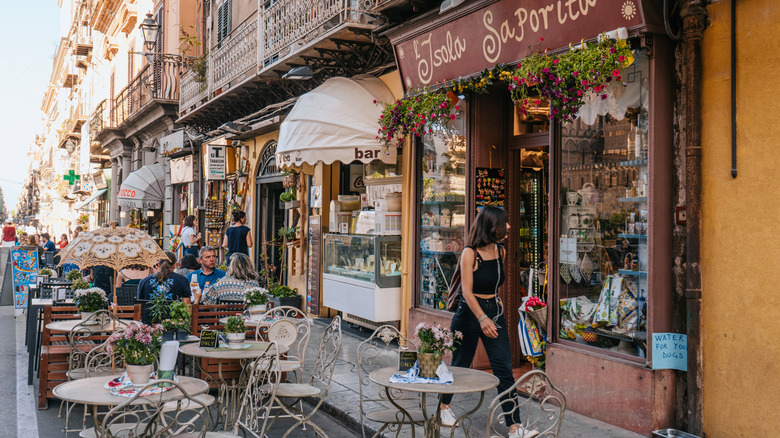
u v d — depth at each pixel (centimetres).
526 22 632
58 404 679
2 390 742
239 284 768
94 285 1067
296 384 570
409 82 844
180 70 1955
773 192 463
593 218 597
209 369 685
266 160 1432
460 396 655
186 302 767
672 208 537
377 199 980
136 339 419
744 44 484
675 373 531
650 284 527
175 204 2159
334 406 628
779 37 463
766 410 464
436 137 828
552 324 628
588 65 543
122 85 2869
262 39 1216
